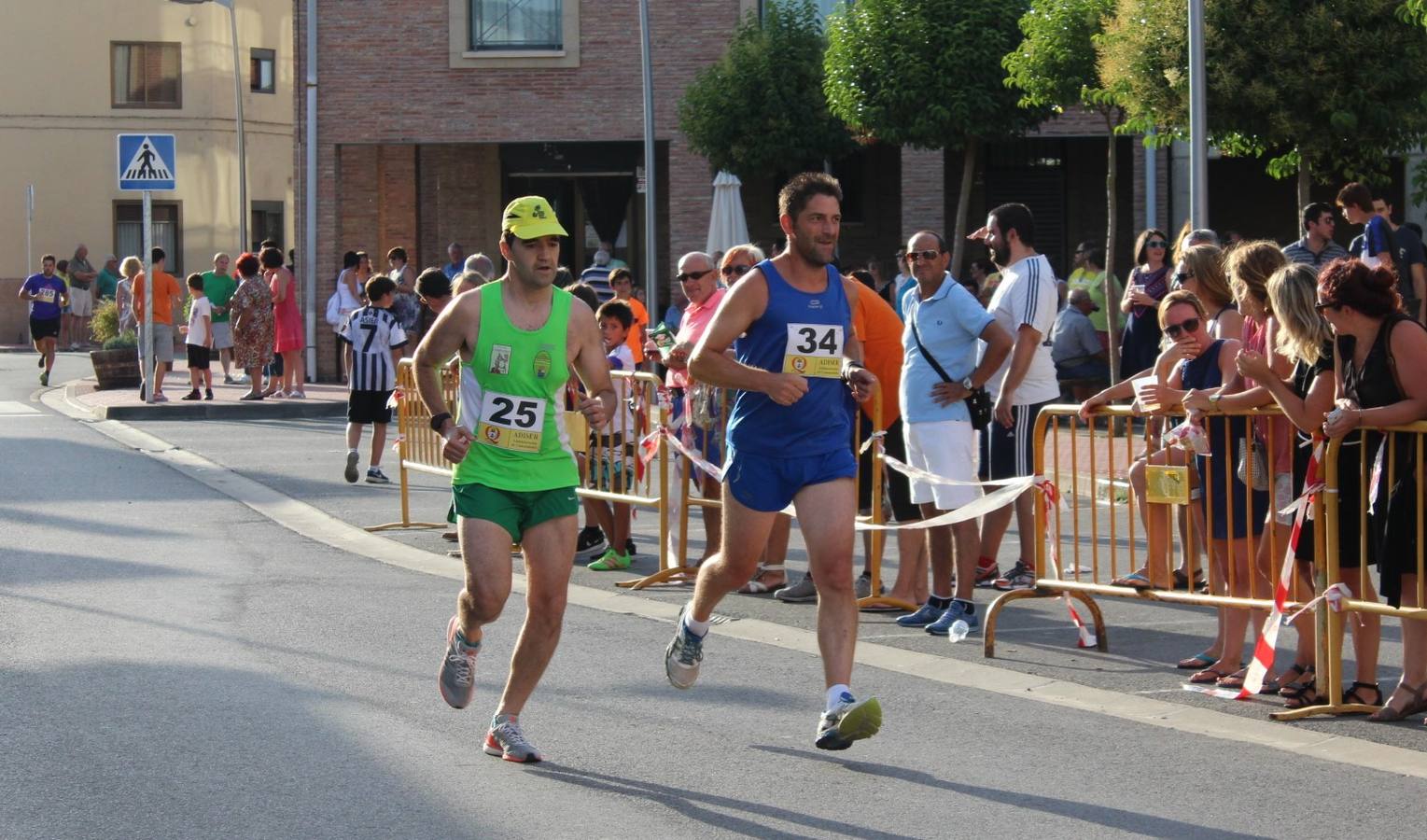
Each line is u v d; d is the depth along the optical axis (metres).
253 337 25.84
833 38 23.58
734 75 27.27
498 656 9.03
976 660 9.09
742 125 27.17
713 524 11.68
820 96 27.20
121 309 30.80
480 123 30.36
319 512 14.88
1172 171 27.44
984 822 6.20
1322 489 7.79
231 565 11.98
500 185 33.84
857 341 7.49
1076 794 6.57
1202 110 14.59
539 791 6.57
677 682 7.64
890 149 31.48
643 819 6.21
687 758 7.06
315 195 30.67
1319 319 7.63
